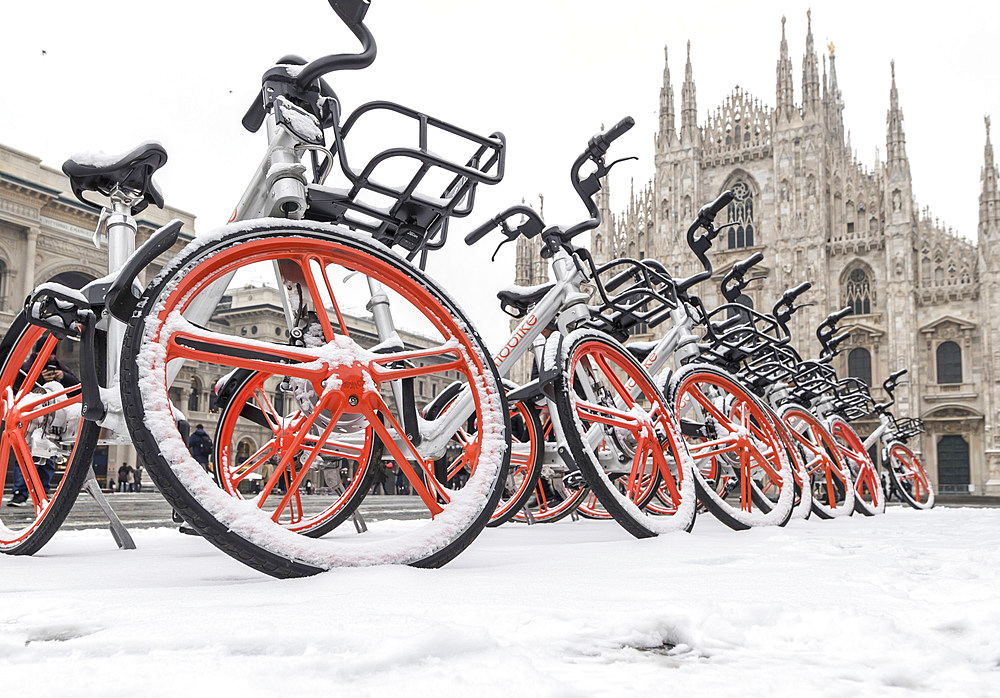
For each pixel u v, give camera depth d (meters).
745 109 46.62
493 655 1.05
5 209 31.17
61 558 2.92
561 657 1.15
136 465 34.91
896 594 1.79
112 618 1.35
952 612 1.48
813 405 8.24
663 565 2.44
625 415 3.85
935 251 42.47
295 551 1.90
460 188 2.79
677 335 5.35
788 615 1.42
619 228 48.72
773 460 5.42
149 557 2.98
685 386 4.72
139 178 2.96
